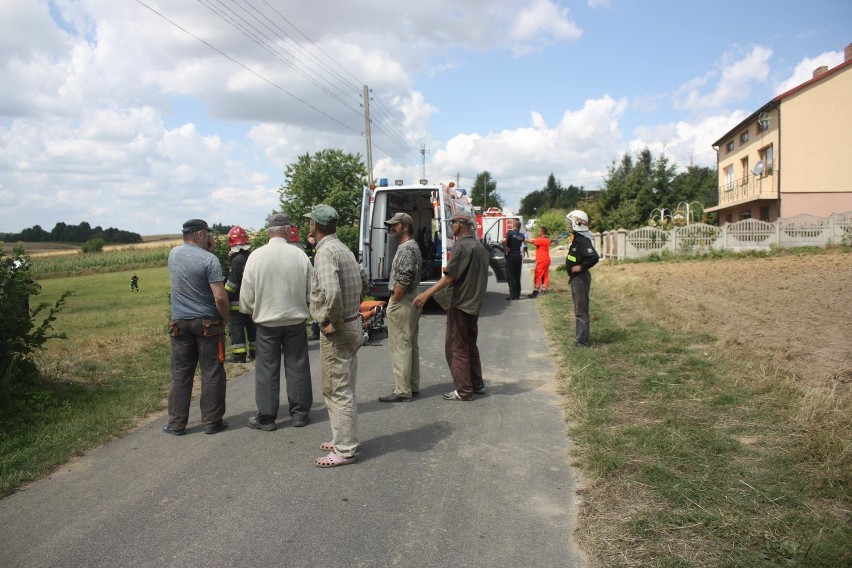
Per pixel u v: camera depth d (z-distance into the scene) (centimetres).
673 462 406
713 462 400
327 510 367
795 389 530
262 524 349
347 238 1856
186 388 513
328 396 441
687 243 2538
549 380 671
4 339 575
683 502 348
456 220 593
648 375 631
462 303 592
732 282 1531
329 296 422
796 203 2889
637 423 491
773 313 1010
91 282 3772
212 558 313
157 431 525
